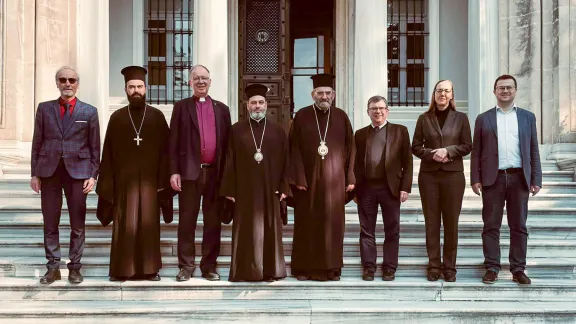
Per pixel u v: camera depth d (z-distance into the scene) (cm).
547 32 834
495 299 520
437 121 543
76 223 520
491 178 530
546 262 561
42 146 521
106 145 536
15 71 795
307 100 1199
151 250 525
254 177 534
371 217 548
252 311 479
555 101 823
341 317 482
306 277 540
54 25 820
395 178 540
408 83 1000
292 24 1198
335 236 535
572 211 670
